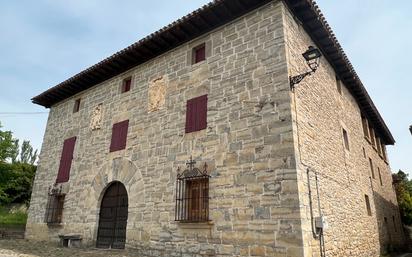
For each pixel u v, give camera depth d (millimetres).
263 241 5785
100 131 10305
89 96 11477
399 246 13984
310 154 6703
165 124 8445
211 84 7809
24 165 25438
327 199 7043
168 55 9266
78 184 10219
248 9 7770
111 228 8859
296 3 7406
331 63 9812
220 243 6363
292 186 5734
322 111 8141
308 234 5629
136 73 10055
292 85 6574
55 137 12172
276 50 6910
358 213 9234
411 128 10344
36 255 7480
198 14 7902
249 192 6254
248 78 7145
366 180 11180
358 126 11852
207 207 6867
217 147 7098
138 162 8688
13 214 22422
